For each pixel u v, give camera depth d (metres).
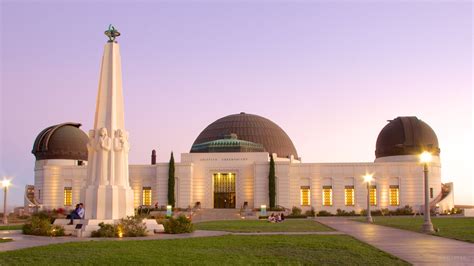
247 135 94.38
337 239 28.38
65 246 22.84
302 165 81.06
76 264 17.52
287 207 79.06
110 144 32.97
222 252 21.36
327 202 80.25
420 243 26.16
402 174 80.00
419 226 40.59
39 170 85.69
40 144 86.50
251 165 82.50
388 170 80.25
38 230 30.72
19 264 17.52
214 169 82.75
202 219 68.25
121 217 32.41
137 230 30.00
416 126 84.12
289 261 18.92
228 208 81.62
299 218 69.00
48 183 83.44
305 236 30.61
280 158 85.75
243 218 69.31
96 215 31.95
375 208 79.31
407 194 79.56
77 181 83.38
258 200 79.94
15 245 23.92
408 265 18.00
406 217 65.31
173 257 19.41
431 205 77.31
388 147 84.62
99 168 32.81
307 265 18.14
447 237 29.91
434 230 35.12
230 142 87.12
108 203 32.16
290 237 29.61
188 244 24.33
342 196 80.12
